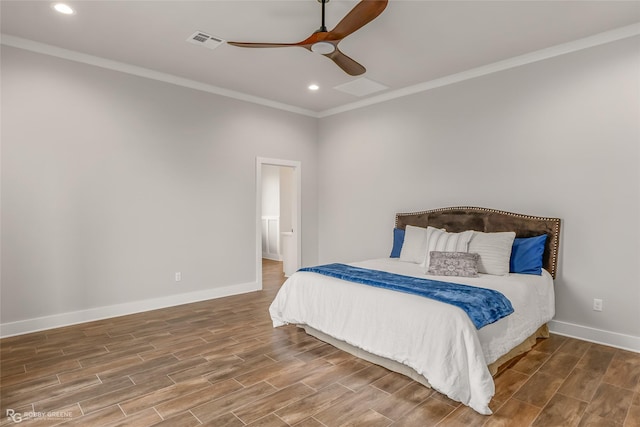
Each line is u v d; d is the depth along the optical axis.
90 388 2.41
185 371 2.67
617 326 3.18
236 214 5.05
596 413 2.12
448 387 2.18
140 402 2.24
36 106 3.49
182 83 4.47
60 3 2.77
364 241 5.38
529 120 3.68
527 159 3.71
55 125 3.60
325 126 5.96
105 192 3.92
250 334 3.46
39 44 3.47
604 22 3.02
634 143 3.08
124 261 4.07
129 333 3.47
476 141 4.10
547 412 2.13
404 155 4.82
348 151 5.58
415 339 2.43
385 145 5.06
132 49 3.61
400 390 2.39
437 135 4.46
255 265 5.28
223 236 4.92
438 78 4.38
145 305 4.23
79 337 3.36
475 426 2.00
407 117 4.78
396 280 2.96
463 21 3.01
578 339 3.35
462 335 2.24
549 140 3.55
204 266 4.73
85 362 2.82
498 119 3.91
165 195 4.37
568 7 2.78
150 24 3.10
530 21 3.01
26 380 2.52
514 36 3.28
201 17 2.98
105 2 2.75
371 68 4.07
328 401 2.26
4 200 3.35
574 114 3.39
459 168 4.25
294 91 4.92
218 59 3.85
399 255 4.51
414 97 4.69
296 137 5.75
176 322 3.81
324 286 3.19
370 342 2.71
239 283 5.10
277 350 3.07
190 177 4.58
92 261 3.85
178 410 2.16
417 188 4.68
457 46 3.49
